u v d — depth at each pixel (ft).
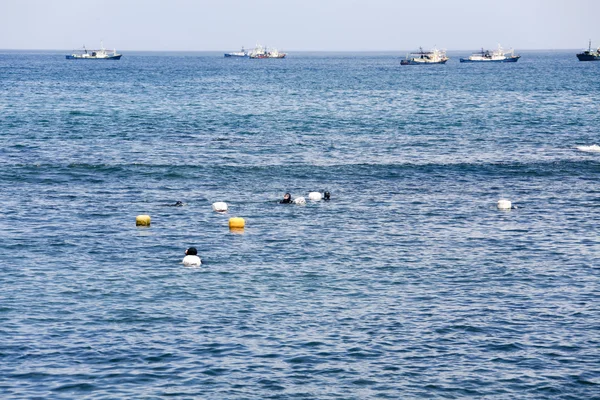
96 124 637.30
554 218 328.90
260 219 322.75
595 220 325.83
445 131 614.75
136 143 529.86
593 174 430.61
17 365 180.65
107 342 193.57
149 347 190.90
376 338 197.26
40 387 170.81
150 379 175.01
